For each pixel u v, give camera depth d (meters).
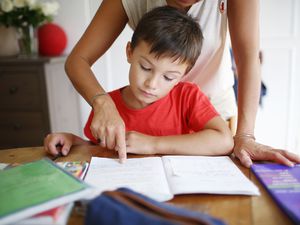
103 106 0.87
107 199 0.47
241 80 0.98
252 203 0.57
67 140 0.88
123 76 2.37
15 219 0.46
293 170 0.69
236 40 1.00
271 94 2.33
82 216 0.53
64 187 0.53
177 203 0.57
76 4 2.27
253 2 0.97
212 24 1.08
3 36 2.08
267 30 2.22
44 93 2.00
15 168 0.62
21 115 2.06
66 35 2.31
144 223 0.42
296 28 2.19
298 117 2.36
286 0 2.16
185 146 0.82
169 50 0.85
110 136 0.81
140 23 0.94
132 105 1.06
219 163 0.73
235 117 1.27
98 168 0.71
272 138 2.42
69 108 2.32
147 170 0.69
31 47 2.24
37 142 2.10
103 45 1.05
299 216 0.50
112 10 1.04
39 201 0.49
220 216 0.53
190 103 1.03
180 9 1.00
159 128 1.04
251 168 0.71
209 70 1.18
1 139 2.12
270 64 2.28
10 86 2.01
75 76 0.98
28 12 2.04
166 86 0.91
